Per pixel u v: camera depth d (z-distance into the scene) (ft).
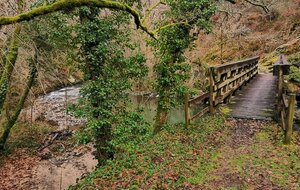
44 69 36.04
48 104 56.49
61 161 35.53
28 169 33.14
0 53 28.48
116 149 28.48
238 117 27.86
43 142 40.75
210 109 29.78
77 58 28.04
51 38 26.91
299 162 17.39
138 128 28.25
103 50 26.35
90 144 40.19
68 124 47.55
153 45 32.24
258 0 43.65
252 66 54.29
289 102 19.61
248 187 15.14
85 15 26.14
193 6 29.76
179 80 32.37
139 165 18.78
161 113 32.78
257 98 35.50
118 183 16.67
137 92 43.75
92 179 18.30
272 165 17.38
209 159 18.93
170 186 15.60
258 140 21.72
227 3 45.14
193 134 24.23
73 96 61.77
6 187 28.86
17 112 38.17
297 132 22.08
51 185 29.71
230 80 34.55
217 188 15.23
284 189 14.71
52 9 10.01
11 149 37.99
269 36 80.53
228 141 22.07
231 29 71.00
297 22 76.69
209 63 71.77
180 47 31.83
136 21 14.40
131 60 28.78
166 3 29.17
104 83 27.09
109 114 27.43
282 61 27.96
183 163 18.39
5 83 33.78
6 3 26.16
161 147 21.81
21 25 28.12
